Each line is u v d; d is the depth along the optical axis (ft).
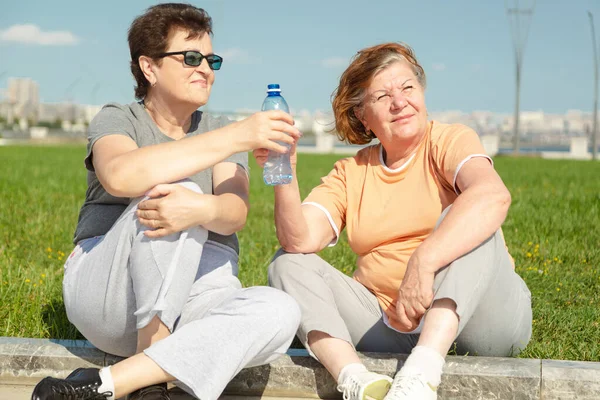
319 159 95.35
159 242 8.30
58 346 9.73
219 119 10.31
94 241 9.42
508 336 9.26
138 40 9.38
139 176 8.40
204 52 9.38
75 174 47.96
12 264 16.35
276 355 8.63
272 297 8.49
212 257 9.45
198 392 8.00
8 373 9.64
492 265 8.48
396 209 9.66
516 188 43.01
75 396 7.86
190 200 8.31
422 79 9.90
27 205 27.53
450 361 9.06
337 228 10.12
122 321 8.71
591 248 19.19
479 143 9.34
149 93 9.75
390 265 9.67
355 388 8.27
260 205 30.81
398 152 9.84
